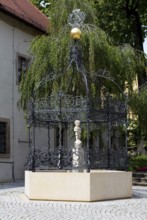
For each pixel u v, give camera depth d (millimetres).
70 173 12500
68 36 17844
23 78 19062
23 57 22094
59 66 17641
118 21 28375
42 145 23172
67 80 17469
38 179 12734
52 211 10500
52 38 18422
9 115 20812
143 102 20500
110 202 12211
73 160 13195
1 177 19969
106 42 18453
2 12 20234
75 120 14109
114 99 14648
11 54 21219
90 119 13781
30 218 9477
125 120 14430
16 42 21641
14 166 20969
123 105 14375
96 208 11008
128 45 20016
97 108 13656
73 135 18359
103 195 12617
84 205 11578
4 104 20484
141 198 13320
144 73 21703
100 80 18312
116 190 13000
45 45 18188
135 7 28250
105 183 12688
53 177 12633
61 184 12547
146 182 19469
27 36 22609
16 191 15109
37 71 18031
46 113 13750
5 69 20703
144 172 21391
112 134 20172
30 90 18312
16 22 21484
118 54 18656
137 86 21688
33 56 18844
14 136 21109
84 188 12336
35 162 13367
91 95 17438
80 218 9508
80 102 13305
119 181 13109
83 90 17406
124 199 12992
